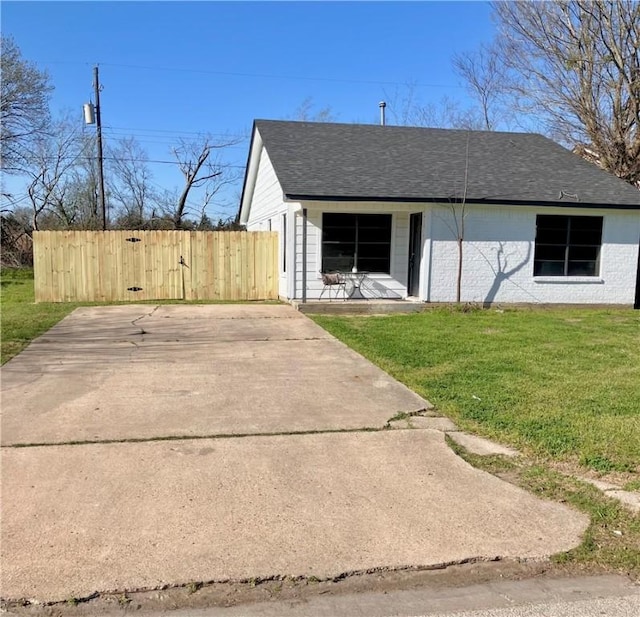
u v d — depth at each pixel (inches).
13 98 966.4
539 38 832.3
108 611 96.6
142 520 124.3
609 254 532.1
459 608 99.2
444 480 146.6
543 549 115.6
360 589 103.7
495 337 355.3
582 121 817.5
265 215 660.7
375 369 270.1
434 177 524.4
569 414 197.8
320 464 156.3
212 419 193.8
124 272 555.8
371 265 526.9
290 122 642.2
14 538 116.4
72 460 156.8
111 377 252.4
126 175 1295.5
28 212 1206.3
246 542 116.3
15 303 533.6
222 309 488.7
